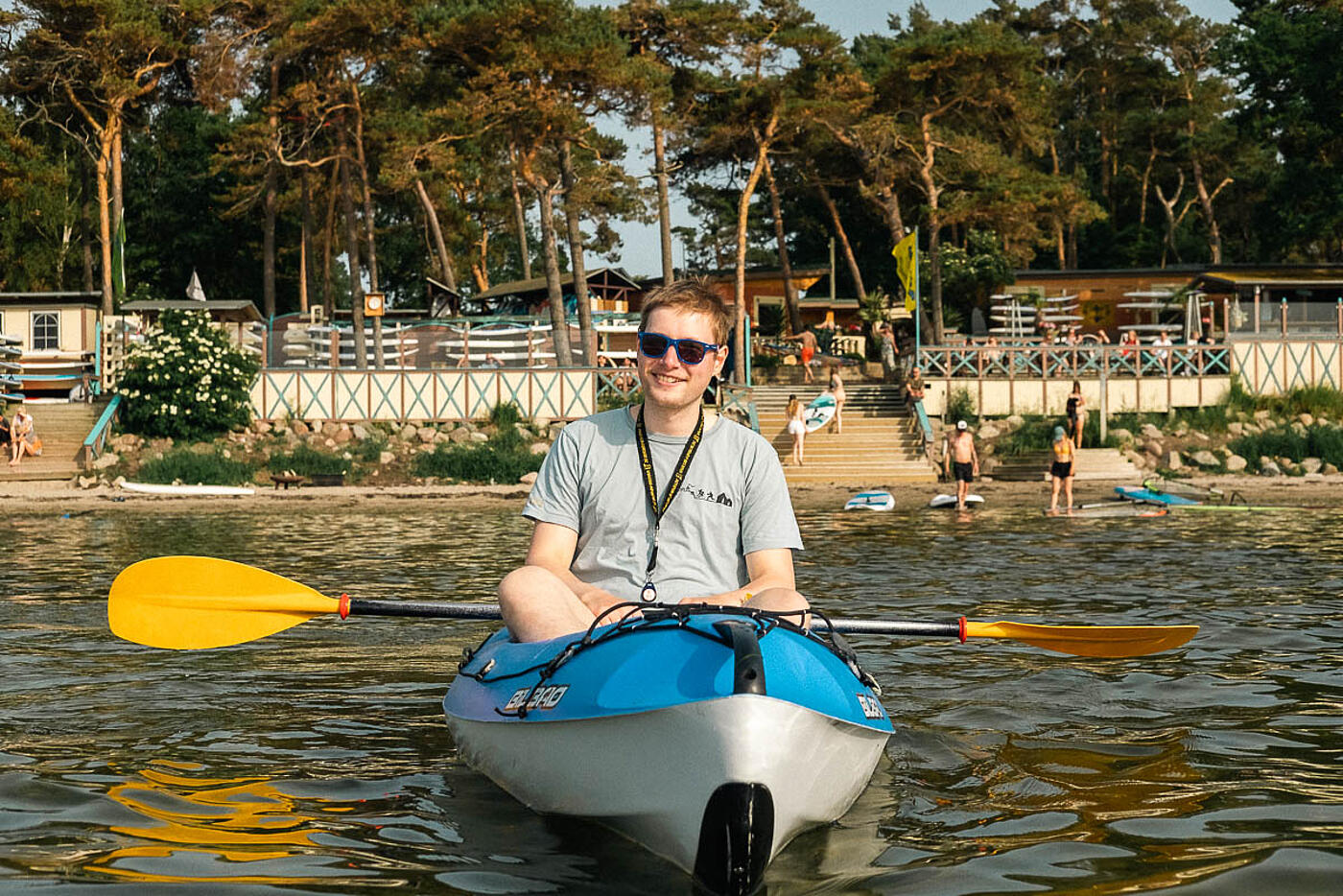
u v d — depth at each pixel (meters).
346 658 7.58
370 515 21.41
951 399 32.94
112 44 37.91
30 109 44.34
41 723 5.75
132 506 23.73
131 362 30.48
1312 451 29.73
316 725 5.73
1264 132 43.38
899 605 9.59
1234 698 6.25
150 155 54.75
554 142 34.19
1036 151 43.22
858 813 4.39
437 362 32.59
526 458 29.36
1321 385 32.88
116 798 4.54
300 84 34.91
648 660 3.90
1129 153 62.84
